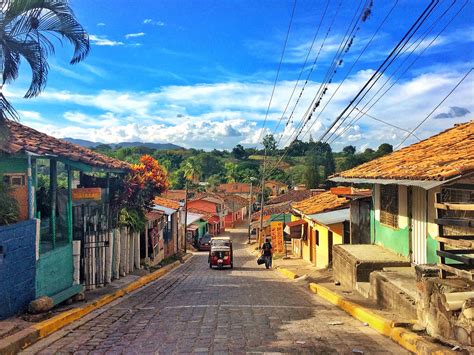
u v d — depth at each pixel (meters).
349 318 8.69
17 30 8.49
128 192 15.27
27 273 8.78
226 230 78.88
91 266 12.76
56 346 6.81
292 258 29.33
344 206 20.41
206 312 9.56
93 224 13.16
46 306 8.70
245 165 116.81
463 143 9.92
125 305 11.06
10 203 8.77
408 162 10.30
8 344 6.36
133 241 18.02
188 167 96.50
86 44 9.20
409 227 11.45
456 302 5.79
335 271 14.70
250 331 7.48
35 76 8.69
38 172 12.12
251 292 13.45
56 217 11.42
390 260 11.64
